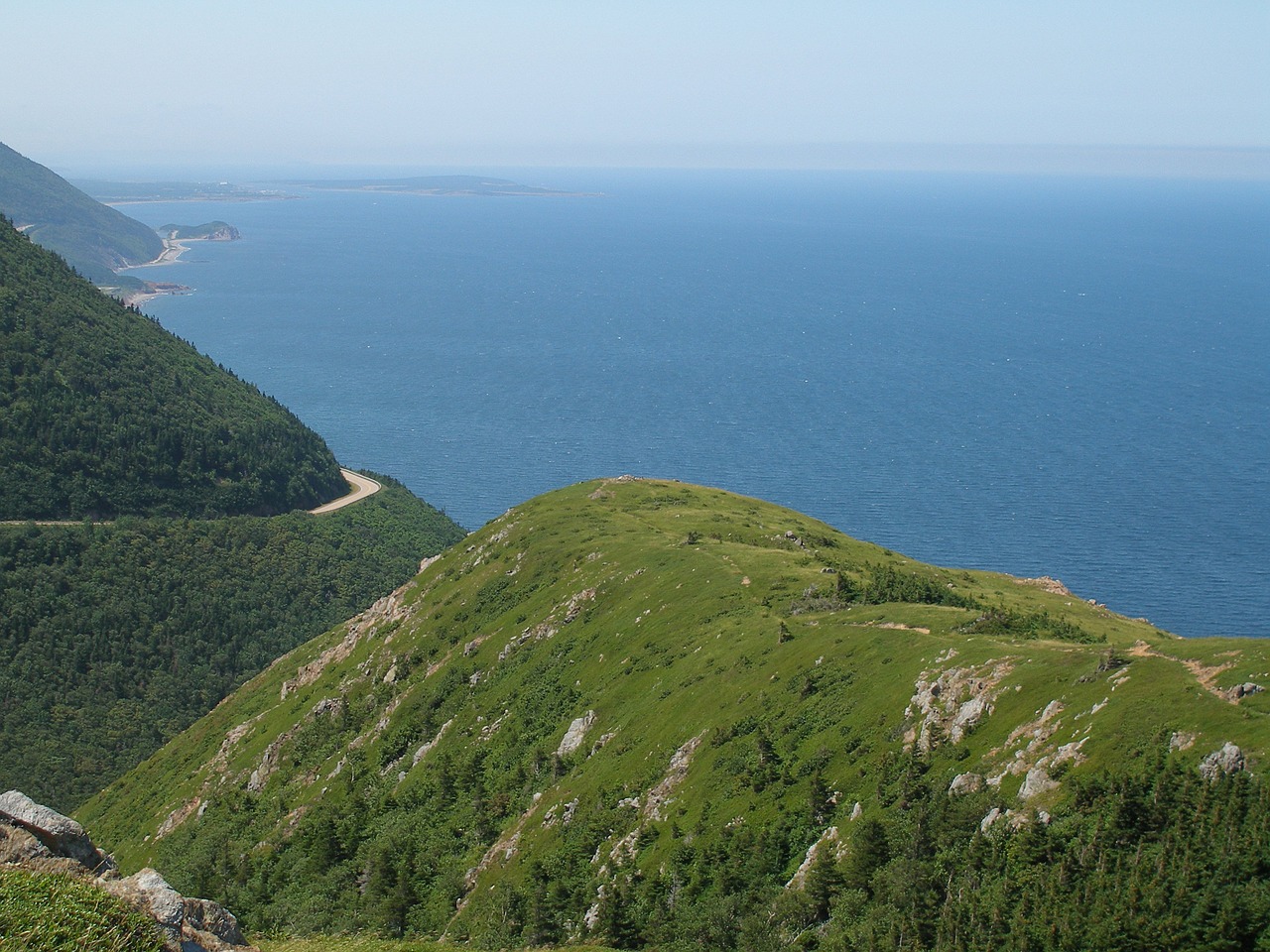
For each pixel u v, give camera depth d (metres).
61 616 194.38
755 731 78.25
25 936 33.62
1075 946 45.84
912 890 53.50
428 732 116.44
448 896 83.94
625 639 108.62
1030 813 53.75
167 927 37.62
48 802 154.50
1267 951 41.44
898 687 71.94
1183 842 46.19
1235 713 51.44
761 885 63.12
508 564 145.25
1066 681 61.41
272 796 122.44
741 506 161.50
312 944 52.62
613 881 72.12
